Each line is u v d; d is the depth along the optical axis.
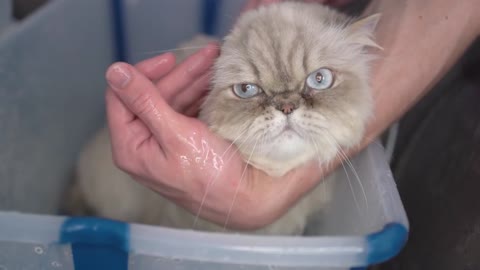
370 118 0.30
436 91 0.41
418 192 0.37
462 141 0.36
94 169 0.40
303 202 0.35
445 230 0.33
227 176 0.29
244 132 0.29
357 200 0.30
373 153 0.30
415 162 0.39
